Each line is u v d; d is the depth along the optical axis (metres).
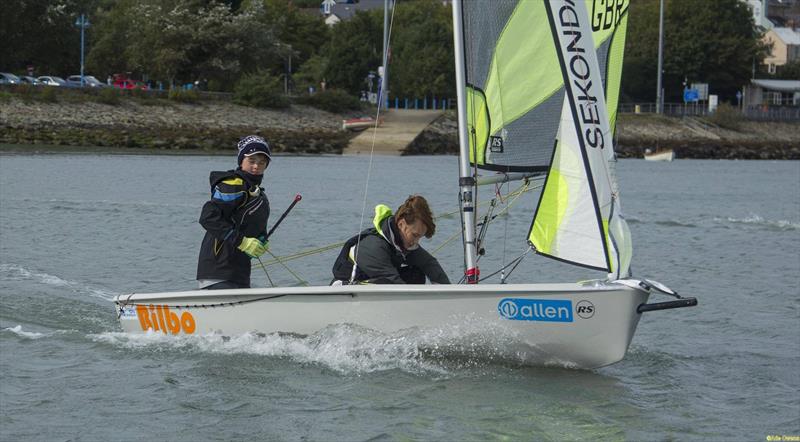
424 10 180.25
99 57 133.88
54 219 33.94
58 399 12.73
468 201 13.79
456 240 29.58
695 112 152.75
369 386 13.29
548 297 13.20
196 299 14.93
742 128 150.38
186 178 56.00
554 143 13.41
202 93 109.62
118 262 24.61
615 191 13.02
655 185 65.38
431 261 14.48
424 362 14.09
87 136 88.94
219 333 15.01
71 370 13.99
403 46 149.12
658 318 18.98
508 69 13.68
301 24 171.88
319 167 74.00
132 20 125.62
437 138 110.81
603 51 13.87
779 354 16.12
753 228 37.09
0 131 85.75
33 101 94.00
